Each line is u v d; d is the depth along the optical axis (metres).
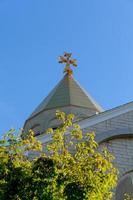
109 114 22.73
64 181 13.86
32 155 19.45
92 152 15.44
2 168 14.00
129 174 21.39
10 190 13.77
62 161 14.65
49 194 13.58
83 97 36.00
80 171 14.43
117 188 20.69
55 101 35.25
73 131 16.20
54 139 15.54
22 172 13.92
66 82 37.47
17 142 15.17
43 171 13.88
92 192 13.98
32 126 35.09
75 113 34.41
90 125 22.03
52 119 33.81
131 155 21.95
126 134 22.31
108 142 21.94
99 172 14.62
